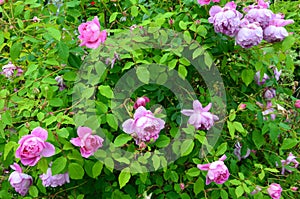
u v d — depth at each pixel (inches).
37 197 30.8
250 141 35.7
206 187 32.2
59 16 33.9
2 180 32.4
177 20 32.9
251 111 34.8
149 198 29.0
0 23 31.7
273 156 36.3
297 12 40.9
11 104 31.3
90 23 28.6
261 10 31.1
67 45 31.7
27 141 25.4
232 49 33.3
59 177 29.1
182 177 32.6
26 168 30.4
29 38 30.8
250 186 31.8
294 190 34.7
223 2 32.8
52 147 26.2
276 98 41.2
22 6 31.2
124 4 36.6
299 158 38.8
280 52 34.4
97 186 31.2
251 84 36.2
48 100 29.7
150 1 37.9
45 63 33.0
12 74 36.1
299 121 39.0
